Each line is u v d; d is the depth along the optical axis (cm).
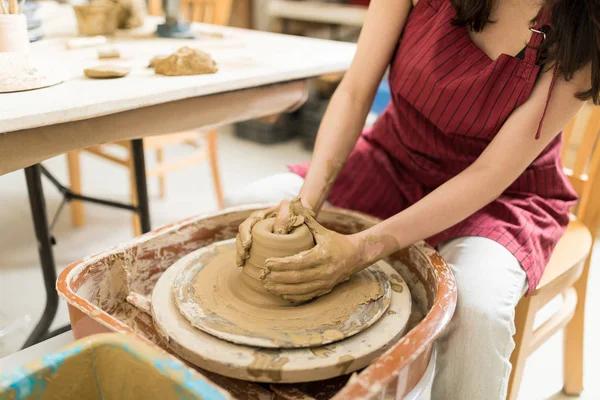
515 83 102
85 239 244
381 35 119
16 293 202
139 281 98
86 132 107
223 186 305
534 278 106
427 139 121
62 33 188
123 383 61
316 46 179
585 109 249
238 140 382
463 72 108
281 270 82
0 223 258
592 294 214
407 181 129
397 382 68
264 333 78
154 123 118
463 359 95
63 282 80
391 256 107
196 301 86
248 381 81
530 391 165
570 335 156
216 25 236
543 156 120
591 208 142
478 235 108
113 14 187
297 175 131
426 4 113
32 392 57
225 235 111
